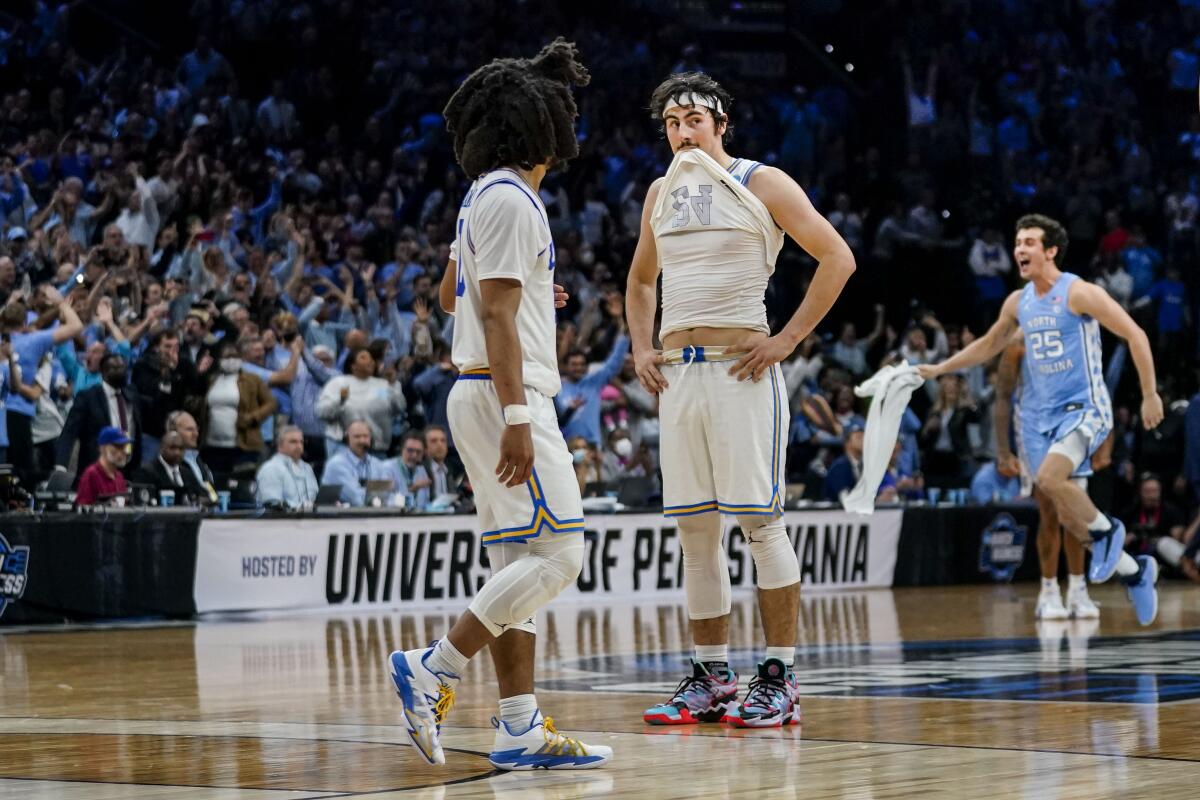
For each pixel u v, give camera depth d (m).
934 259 16.89
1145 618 7.48
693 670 4.13
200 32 16.27
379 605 9.55
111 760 3.40
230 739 3.75
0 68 14.40
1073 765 3.10
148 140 13.91
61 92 14.07
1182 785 2.83
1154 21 21.22
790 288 16.47
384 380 11.00
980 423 13.70
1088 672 5.22
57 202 11.91
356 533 9.47
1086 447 7.52
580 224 15.67
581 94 17.58
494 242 3.15
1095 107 19.69
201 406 10.24
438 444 10.45
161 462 9.29
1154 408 7.50
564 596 10.17
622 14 19.52
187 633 7.82
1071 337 7.57
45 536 8.26
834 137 18.55
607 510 10.42
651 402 12.19
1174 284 16.52
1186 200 18.31
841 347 14.55
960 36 20.05
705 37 20.09
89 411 9.55
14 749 3.61
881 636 7.15
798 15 20.56
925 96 19.06
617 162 16.66
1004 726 3.77
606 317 13.73
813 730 3.80
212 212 13.04
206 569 8.86
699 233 4.16
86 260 10.92
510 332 3.14
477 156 3.29
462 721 4.07
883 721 3.94
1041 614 8.46
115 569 8.50
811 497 12.21
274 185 13.71
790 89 20.06
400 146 15.92
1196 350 16.61
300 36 16.50
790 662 4.01
